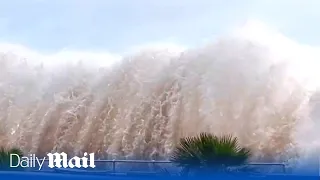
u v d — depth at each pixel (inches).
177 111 988.6
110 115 1072.8
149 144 1002.1
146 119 1017.5
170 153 944.9
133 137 1020.5
